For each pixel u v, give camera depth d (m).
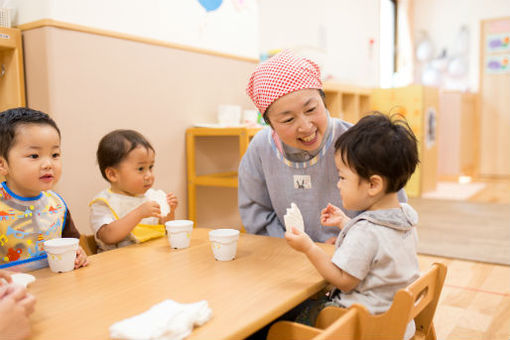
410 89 4.48
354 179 0.95
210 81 2.38
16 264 1.00
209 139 2.39
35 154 1.07
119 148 1.40
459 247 2.70
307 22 3.71
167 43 2.11
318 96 1.17
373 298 0.92
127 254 1.10
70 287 0.86
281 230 1.44
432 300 0.99
